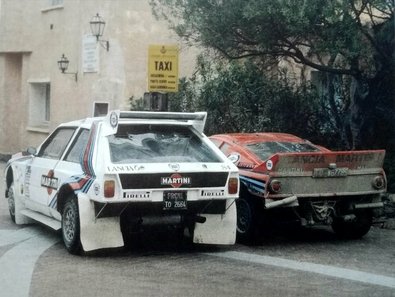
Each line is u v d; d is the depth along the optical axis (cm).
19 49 2234
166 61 1245
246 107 1434
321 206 919
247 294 670
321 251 895
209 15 1186
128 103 1802
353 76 1280
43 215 984
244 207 927
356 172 921
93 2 1869
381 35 1238
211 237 864
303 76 1435
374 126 1348
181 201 812
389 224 1083
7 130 2341
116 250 879
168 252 873
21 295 655
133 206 806
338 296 667
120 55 1805
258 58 1359
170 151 845
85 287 688
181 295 661
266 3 1088
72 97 1984
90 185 802
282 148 988
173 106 1551
